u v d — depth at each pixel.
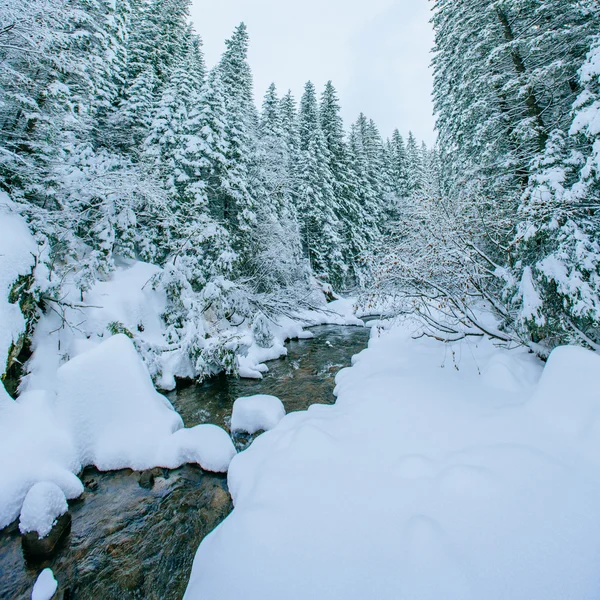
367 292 7.11
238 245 15.81
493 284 7.09
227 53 20.30
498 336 6.09
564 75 8.43
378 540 2.42
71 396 5.62
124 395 5.95
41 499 3.95
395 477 3.11
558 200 5.20
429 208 7.79
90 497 4.71
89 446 5.46
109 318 9.44
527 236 5.47
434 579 2.04
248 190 16.61
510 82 8.67
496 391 4.80
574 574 1.97
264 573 2.35
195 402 8.23
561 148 6.52
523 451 3.10
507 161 9.04
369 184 30.30
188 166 14.48
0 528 3.95
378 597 2.02
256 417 6.24
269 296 16.02
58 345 7.64
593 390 3.50
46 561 3.70
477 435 3.63
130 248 12.69
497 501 2.58
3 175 9.24
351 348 13.70
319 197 24.39
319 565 2.31
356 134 33.59
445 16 12.98
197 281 13.01
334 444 3.92
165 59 19.64
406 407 4.75
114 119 15.36
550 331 5.32
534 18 8.94
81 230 11.70
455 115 12.85
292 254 19.14
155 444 5.50
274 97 24.33
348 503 2.88
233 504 4.03
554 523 2.33
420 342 8.83
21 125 10.16
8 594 3.36
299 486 3.23
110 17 13.09
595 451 2.93
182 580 3.48
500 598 1.89
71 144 12.12
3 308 6.15
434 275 6.54
